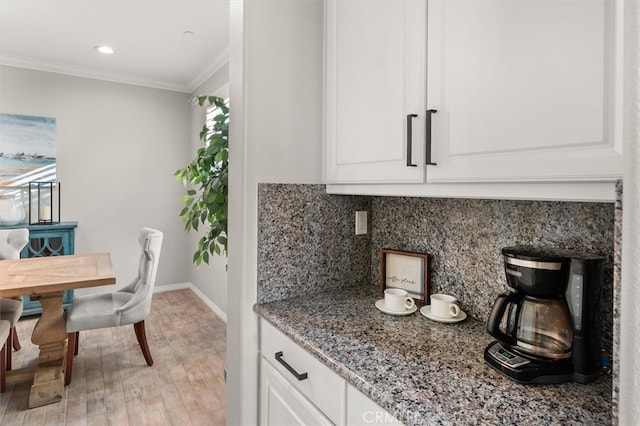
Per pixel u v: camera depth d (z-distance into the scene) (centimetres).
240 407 142
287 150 145
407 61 107
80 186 400
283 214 145
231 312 149
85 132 401
